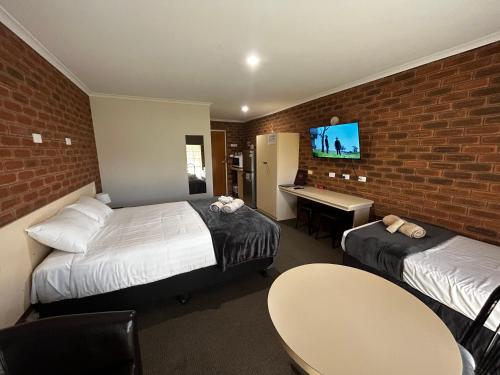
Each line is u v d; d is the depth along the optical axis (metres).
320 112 3.57
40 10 1.38
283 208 4.28
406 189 2.48
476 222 1.96
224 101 3.98
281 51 2.01
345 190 3.28
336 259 2.73
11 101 1.47
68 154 2.36
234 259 1.98
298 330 0.94
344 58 2.17
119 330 0.89
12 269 1.32
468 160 1.96
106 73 2.51
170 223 2.23
